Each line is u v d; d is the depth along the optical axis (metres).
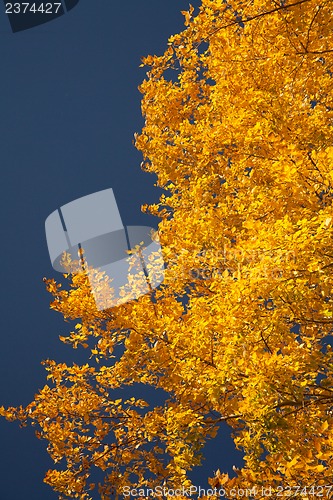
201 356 15.59
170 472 17.20
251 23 16.84
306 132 15.22
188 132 17.59
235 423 17.22
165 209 19.20
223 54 17.42
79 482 18.20
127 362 17.88
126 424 18.62
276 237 12.80
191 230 15.95
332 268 13.47
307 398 16.88
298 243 12.67
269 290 13.20
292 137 15.05
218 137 16.94
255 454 14.43
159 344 16.84
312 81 16.98
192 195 17.27
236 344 14.00
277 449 14.41
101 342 18.11
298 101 16.81
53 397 18.62
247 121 15.90
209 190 17.67
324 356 15.46
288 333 13.84
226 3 17.64
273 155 15.52
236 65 17.05
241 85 17.17
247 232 15.36
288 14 15.50
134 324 17.30
